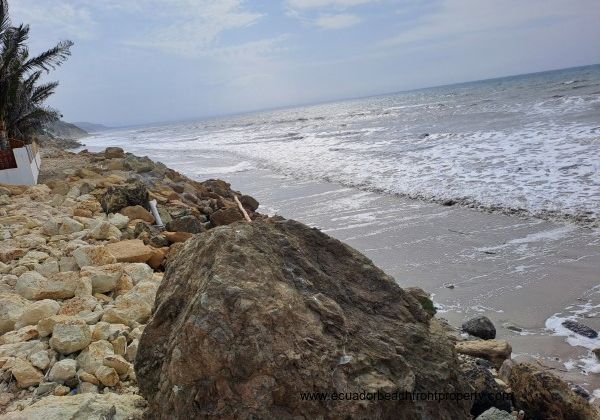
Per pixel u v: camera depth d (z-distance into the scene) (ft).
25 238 22.59
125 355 12.41
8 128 52.70
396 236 31.86
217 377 8.11
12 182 38.24
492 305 21.48
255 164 75.41
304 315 9.17
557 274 23.56
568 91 134.21
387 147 72.90
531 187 38.29
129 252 19.97
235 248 9.96
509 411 12.52
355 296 10.85
